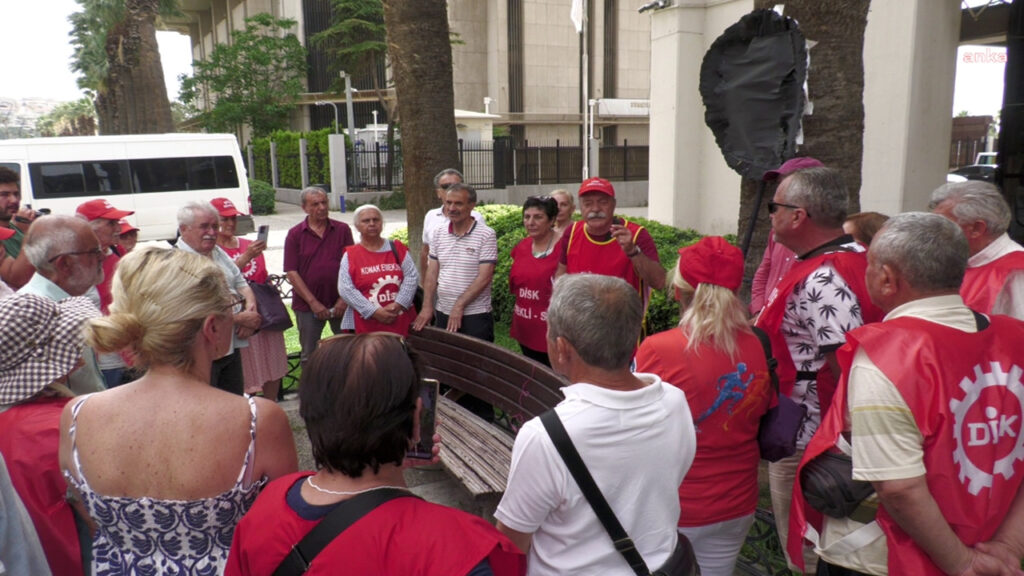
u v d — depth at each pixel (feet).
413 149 23.36
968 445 5.57
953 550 5.48
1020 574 5.67
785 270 11.25
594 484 5.34
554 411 5.48
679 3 34.91
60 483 6.27
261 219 79.20
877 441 5.55
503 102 135.64
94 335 5.10
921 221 5.91
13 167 50.57
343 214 83.35
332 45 111.24
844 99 13.61
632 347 5.58
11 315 6.28
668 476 5.63
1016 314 8.45
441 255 17.01
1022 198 27.43
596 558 5.47
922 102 26.96
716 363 6.85
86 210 13.25
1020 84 27.58
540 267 15.39
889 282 6.00
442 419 13.51
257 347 16.51
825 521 6.48
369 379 4.36
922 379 5.46
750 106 12.96
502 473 11.05
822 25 13.52
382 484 4.54
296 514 4.38
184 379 5.41
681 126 36.14
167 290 5.26
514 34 135.33
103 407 5.31
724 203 35.78
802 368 8.40
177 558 5.26
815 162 10.35
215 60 119.85
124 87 76.69
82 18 89.51
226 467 5.23
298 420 17.24
